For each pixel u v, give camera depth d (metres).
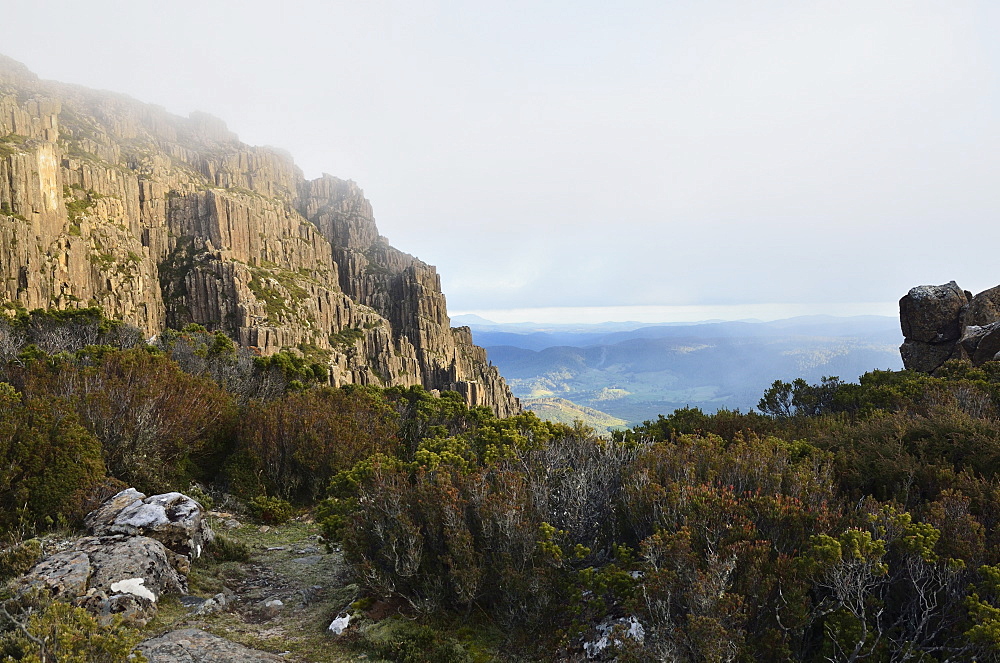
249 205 156.25
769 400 23.64
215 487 18.67
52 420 13.24
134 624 8.64
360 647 8.57
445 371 153.38
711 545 7.59
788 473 9.88
